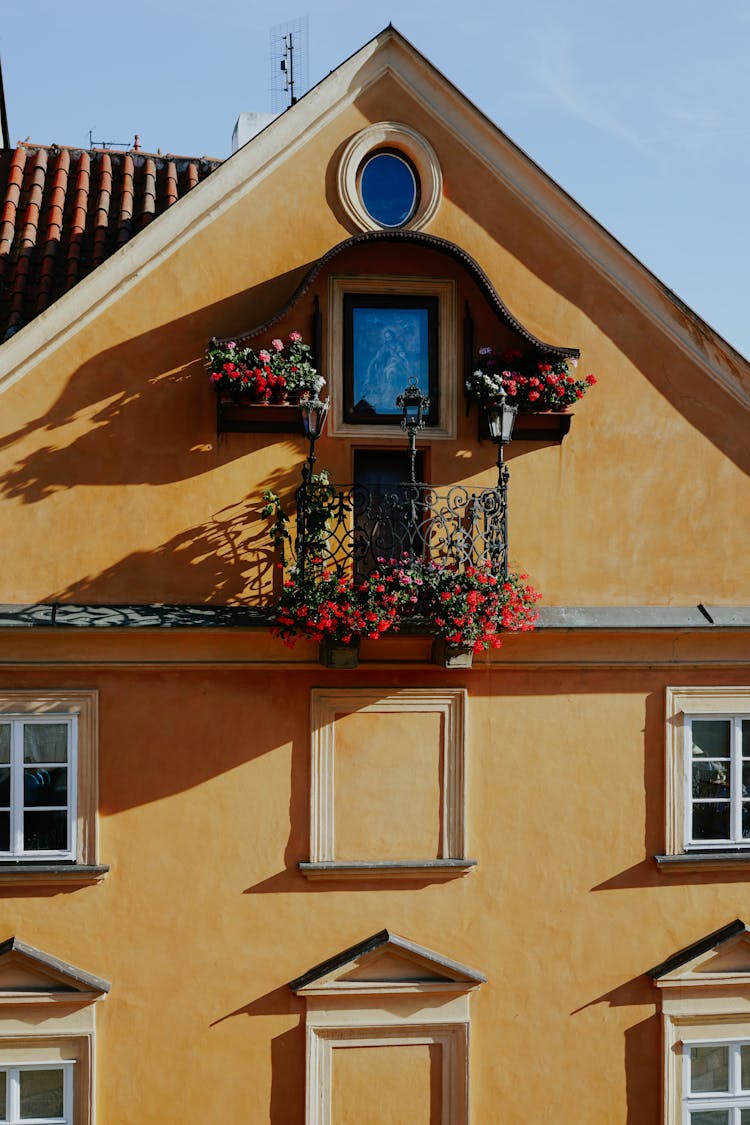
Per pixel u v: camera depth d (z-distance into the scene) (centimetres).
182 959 1065
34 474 1054
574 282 1134
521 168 1120
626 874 1126
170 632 1051
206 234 1081
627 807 1127
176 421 1073
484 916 1105
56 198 1279
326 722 1085
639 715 1130
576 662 1116
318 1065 1080
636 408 1141
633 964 1125
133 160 1394
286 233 1093
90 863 1048
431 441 1107
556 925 1116
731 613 1136
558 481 1129
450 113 1112
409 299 1112
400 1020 1090
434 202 1111
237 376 1033
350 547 1095
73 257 1203
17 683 1045
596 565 1130
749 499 1154
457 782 1101
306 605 1005
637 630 1109
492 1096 1105
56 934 1047
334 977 1074
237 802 1074
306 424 1023
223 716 1073
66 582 1055
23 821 1048
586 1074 1118
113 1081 1055
